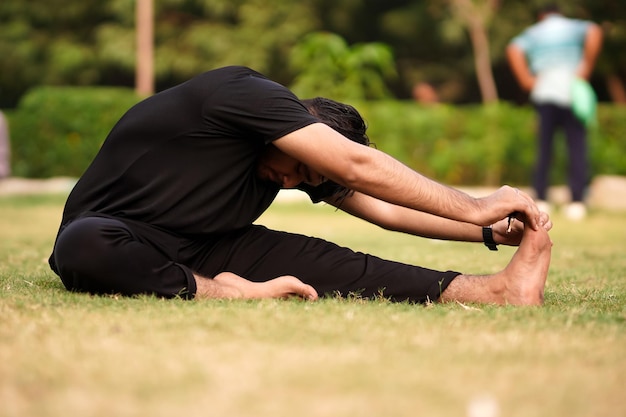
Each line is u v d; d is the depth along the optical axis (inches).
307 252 257.9
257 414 139.9
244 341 187.3
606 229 645.9
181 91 251.1
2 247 437.7
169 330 196.9
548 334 201.8
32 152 999.0
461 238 273.4
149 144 247.6
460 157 1034.7
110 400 145.3
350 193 271.3
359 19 1879.9
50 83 1834.4
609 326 213.0
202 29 1768.0
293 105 239.8
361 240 527.2
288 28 1769.2
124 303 228.5
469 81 1889.8
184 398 146.6
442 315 221.9
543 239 249.0
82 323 203.2
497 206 243.6
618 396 153.3
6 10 1839.3
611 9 1782.7
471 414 141.3
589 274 351.3
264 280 256.5
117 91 1011.3
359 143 251.1
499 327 208.1
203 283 242.4
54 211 742.5
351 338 191.6
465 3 1664.6
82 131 999.6
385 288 253.3
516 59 770.8
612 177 1002.1
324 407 143.5
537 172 778.8
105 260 234.7
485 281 251.3
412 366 168.7
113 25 1812.3
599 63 1772.9
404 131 1026.1
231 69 251.4
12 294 244.1
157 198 246.4
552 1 763.4
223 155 245.6
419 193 239.5
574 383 160.1
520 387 156.8
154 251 239.8
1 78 1852.9
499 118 1043.3
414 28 1807.3
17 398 146.3
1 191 933.2
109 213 248.5
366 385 155.5
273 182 256.5
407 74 1846.7
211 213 247.6
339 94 1020.5
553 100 756.0
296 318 211.5
